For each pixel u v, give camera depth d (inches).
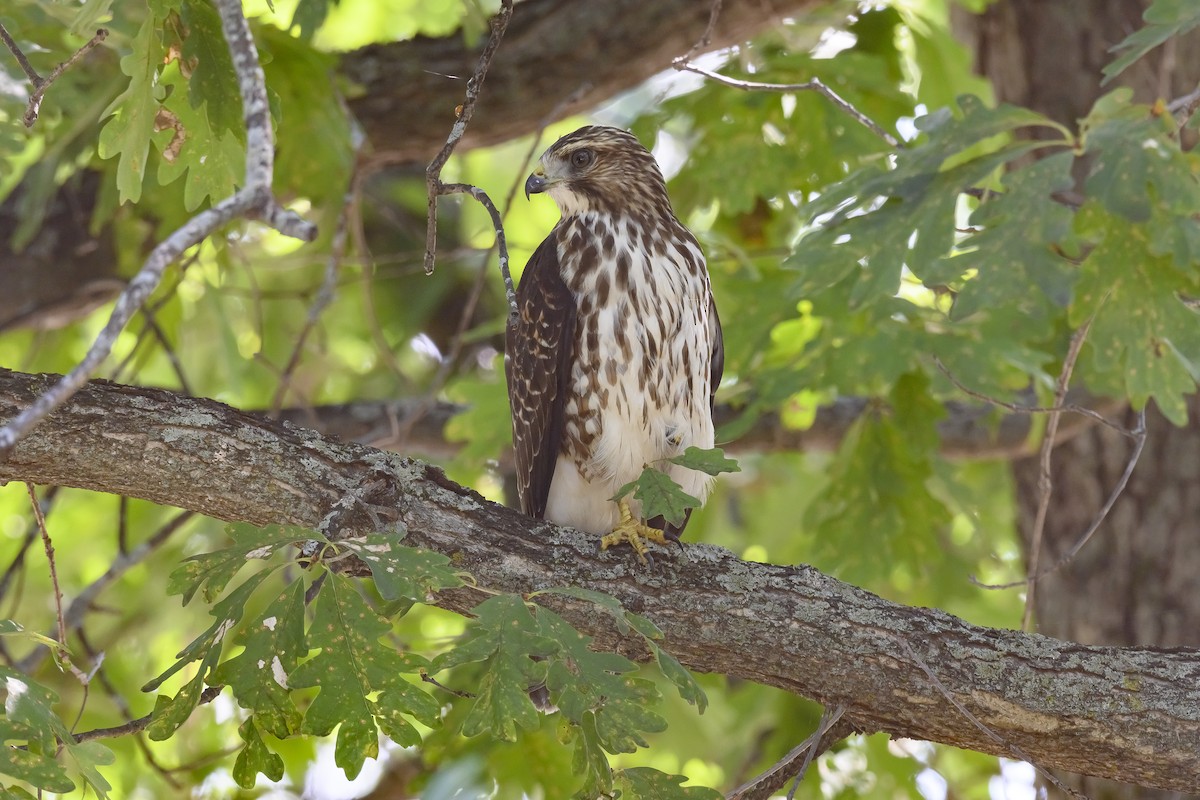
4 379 255.6
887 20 514.0
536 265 375.9
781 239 569.9
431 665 212.7
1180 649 270.2
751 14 470.0
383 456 270.7
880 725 274.4
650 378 359.9
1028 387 510.3
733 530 695.7
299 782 470.6
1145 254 294.7
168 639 593.3
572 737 238.7
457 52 476.1
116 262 485.4
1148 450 456.4
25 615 596.4
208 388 631.2
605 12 472.1
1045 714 263.4
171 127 285.0
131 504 595.8
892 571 462.0
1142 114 295.3
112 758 231.1
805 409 521.7
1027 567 483.8
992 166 307.3
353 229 479.8
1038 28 480.7
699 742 563.8
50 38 396.5
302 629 218.7
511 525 275.3
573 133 390.6
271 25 407.8
